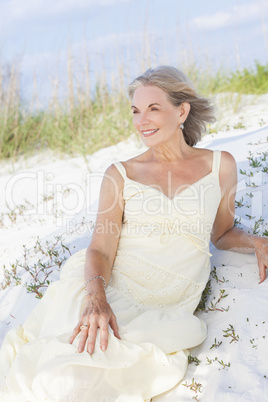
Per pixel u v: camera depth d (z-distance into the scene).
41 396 2.28
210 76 8.91
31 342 2.50
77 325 2.47
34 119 9.16
